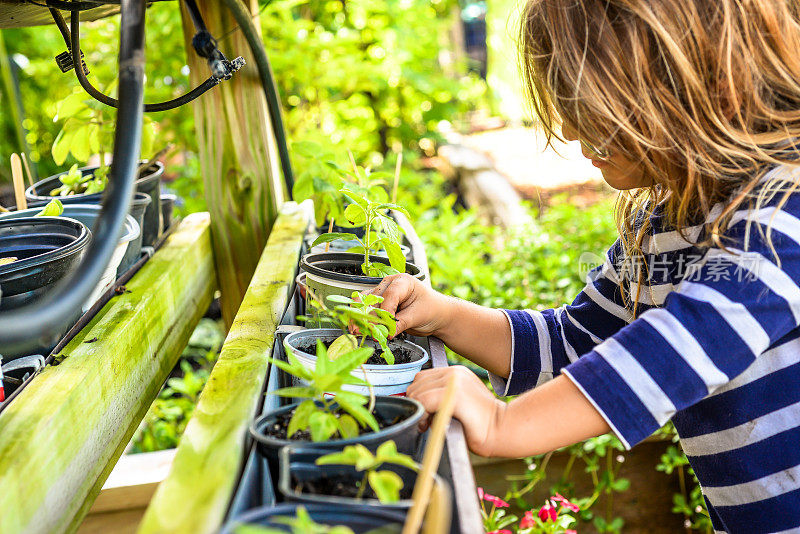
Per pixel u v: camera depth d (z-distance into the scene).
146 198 1.45
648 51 0.80
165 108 1.12
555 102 0.86
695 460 0.97
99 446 0.95
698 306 0.76
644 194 1.08
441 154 5.45
